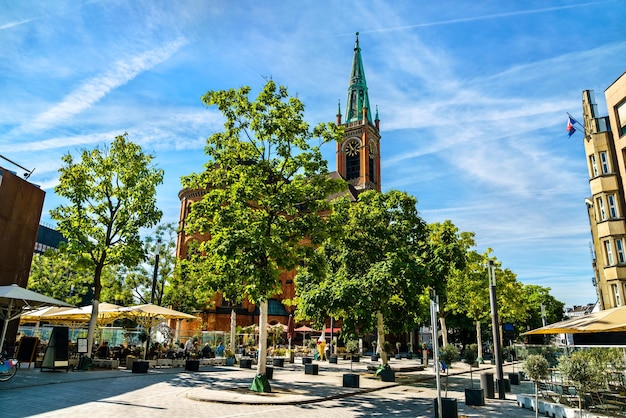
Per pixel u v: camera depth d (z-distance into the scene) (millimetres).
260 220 16688
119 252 23578
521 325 70188
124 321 36531
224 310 54594
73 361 22109
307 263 18328
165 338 36031
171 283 35594
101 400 12742
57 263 41156
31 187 25922
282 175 18531
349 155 87438
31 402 11758
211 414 11477
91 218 24250
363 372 26891
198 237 55969
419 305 24891
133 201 24594
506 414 13570
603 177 28109
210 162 18344
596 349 14695
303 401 14125
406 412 13141
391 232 24109
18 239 24609
